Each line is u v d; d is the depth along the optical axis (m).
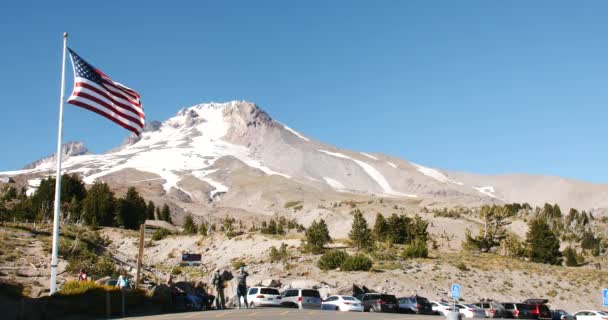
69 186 122.69
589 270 87.81
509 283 76.25
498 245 107.69
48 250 57.88
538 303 54.16
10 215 96.31
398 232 116.50
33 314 31.59
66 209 109.81
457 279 75.06
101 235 101.50
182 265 83.38
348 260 75.00
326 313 38.47
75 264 54.22
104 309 34.62
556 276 81.06
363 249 90.38
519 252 100.81
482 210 112.75
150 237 104.44
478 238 107.56
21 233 64.75
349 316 35.81
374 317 35.19
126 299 36.97
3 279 44.78
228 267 81.19
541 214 168.62
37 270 50.75
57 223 35.56
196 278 69.31
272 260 82.62
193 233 108.31
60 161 36.12
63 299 34.78
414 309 49.47
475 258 89.50
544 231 100.69
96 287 37.31
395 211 189.25
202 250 95.38
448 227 152.00
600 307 71.62
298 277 72.50
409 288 68.62
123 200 120.00
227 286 51.47
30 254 55.78
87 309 34.06
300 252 86.31
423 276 74.19
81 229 96.06
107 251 73.94
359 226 96.19
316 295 47.97
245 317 32.59
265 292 46.66
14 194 134.12
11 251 55.06
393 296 49.56
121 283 39.50
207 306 43.88
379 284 68.50
